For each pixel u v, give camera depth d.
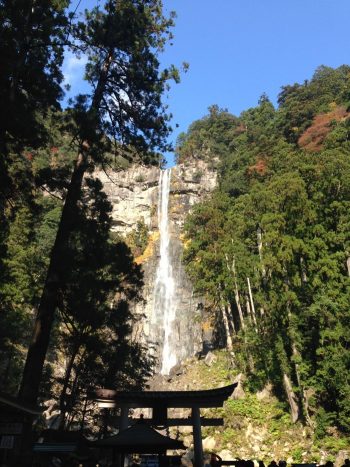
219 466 11.59
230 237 34.62
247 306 32.84
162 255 57.03
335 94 63.03
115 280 18.27
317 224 26.27
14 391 25.89
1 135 14.04
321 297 23.45
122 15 17.67
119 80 18.05
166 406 12.89
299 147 49.59
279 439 23.30
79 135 16.61
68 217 15.52
